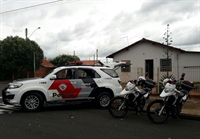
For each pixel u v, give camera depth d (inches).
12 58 1189.1
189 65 801.6
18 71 1274.6
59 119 289.3
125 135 219.9
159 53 826.8
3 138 207.9
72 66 370.0
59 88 350.9
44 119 289.0
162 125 262.8
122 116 301.0
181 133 229.9
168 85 271.6
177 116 285.4
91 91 367.2
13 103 331.9
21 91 333.4
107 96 375.2
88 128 244.5
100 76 377.7
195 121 286.7
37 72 1430.9
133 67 863.1
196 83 546.6
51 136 214.5
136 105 302.2
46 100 346.6
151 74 850.8
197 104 380.5
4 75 1301.7
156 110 270.4
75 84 359.3
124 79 849.5
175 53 801.6
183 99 282.0
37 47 1289.4
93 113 331.3
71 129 239.8
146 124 265.9
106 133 225.9
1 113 330.0
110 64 543.8
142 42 854.5
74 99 360.8
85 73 373.1
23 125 256.5
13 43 1193.4
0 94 606.5
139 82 303.6
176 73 765.9
